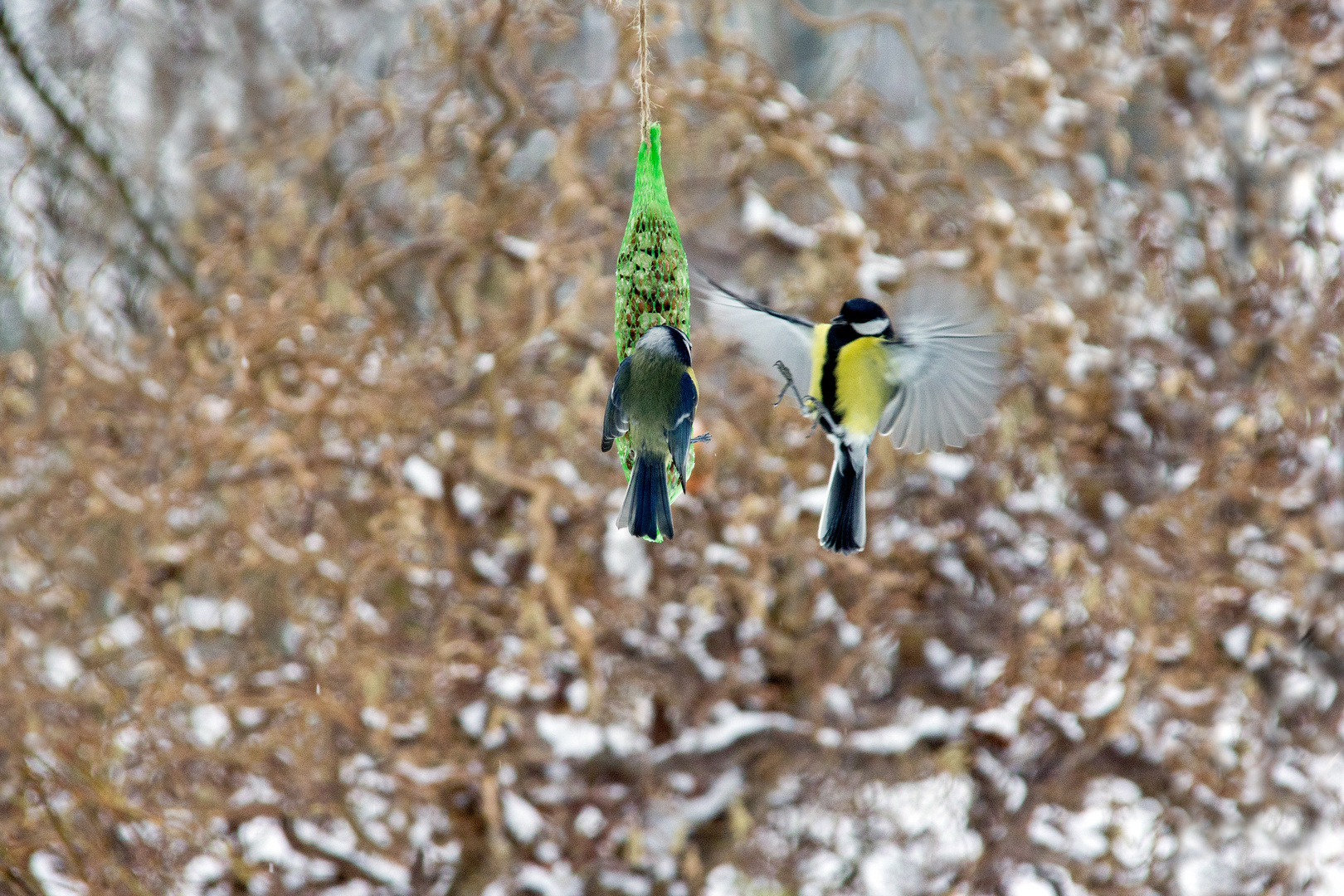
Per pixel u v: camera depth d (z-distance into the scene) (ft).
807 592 40.16
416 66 43.65
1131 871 40.96
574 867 39.96
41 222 49.14
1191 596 39.96
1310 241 41.04
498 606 40.40
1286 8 41.29
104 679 38.32
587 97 40.40
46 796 37.86
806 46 62.59
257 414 39.63
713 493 39.34
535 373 40.27
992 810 40.73
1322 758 41.52
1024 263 40.06
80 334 40.06
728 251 40.32
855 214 40.11
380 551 38.75
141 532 41.29
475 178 41.09
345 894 40.16
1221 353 40.52
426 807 41.01
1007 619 39.58
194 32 55.47
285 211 42.01
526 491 39.81
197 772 40.19
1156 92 42.32
